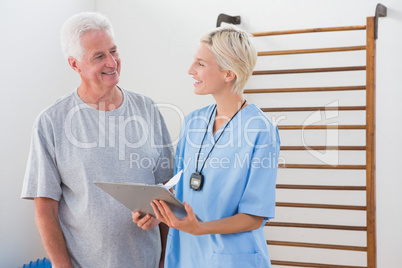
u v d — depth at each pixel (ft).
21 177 8.77
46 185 5.13
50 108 5.27
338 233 9.34
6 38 8.34
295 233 9.61
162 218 4.52
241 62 4.84
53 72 9.52
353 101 9.14
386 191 8.95
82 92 5.40
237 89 4.99
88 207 5.21
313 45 9.36
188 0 10.23
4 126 8.35
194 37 10.25
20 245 8.78
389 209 8.95
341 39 9.15
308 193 9.48
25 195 5.19
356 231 9.21
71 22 5.14
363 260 9.20
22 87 8.73
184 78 10.36
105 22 5.23
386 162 8.94
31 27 8.91
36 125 5.19
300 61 9.46
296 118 9.48
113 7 10.81
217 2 10.02
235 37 4.83
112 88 5.34
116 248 5.29
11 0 8.43
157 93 10.60
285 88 9.26
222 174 4.94
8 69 8.40
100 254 5.28
